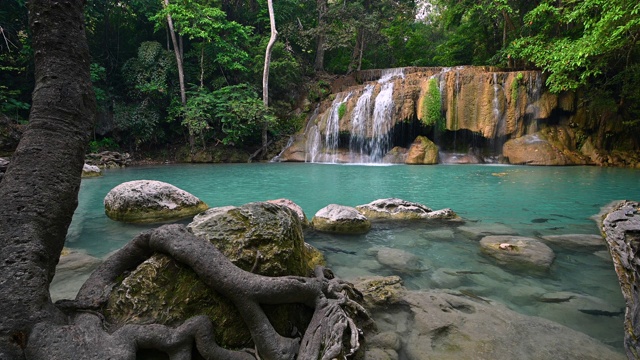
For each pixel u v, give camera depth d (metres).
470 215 5.87
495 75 14.58
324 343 1.91
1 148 9.20
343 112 16.67
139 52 16.09
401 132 16.03
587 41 11.27
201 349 1.76
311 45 24.72
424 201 7.05
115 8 17.28
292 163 15.90
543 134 14.37
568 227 5.09
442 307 2.68
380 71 19.58
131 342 1.67
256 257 2.13
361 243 4.36
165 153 16.81
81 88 2.03
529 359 2.04
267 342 1.83
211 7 18.36
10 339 1.46
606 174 10.73
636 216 3.62
